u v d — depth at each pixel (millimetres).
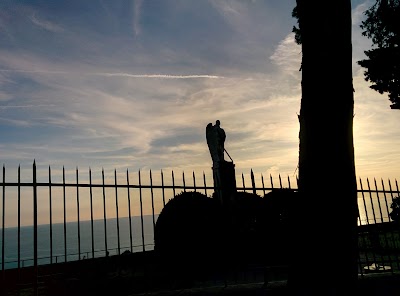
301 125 4688
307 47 4613
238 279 9617
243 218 11234
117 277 8805
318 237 4227
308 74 4555
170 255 10523
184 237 10594
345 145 4332
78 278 7977
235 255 10617
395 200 10898
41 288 7656
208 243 10617
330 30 4445
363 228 8281
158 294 5316
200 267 10180
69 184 5062
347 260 4148
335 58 4406
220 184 12719
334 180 4242
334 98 4352
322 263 4160
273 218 10812
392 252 7734
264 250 10695
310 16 4594
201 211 11016
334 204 4211
